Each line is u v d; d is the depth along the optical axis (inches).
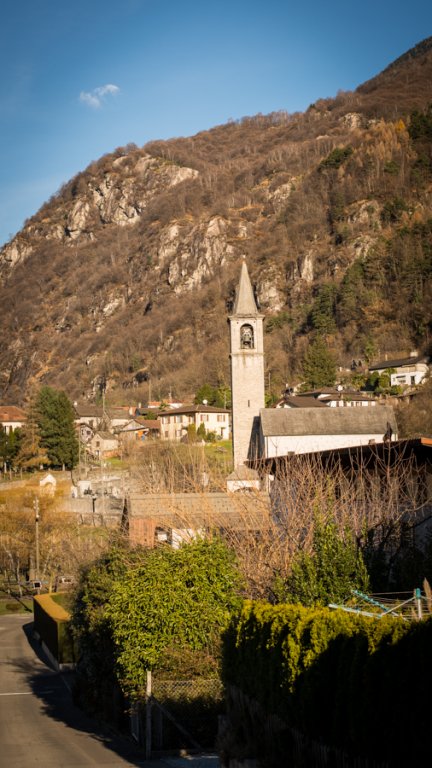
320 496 938.7
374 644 434.3
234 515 1136.8
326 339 7623.0
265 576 838.5
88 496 3011.8
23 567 2751.0
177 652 757.3
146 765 682.8
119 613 764.0
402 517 898.7
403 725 404.5
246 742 596.1
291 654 524.1
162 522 1108.5
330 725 478.6
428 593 551.2
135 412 6776.6
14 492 3297.2
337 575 713.6
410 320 7298.2
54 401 4613.7
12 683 1360.7
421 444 882.8
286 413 3078.2
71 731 940.6
